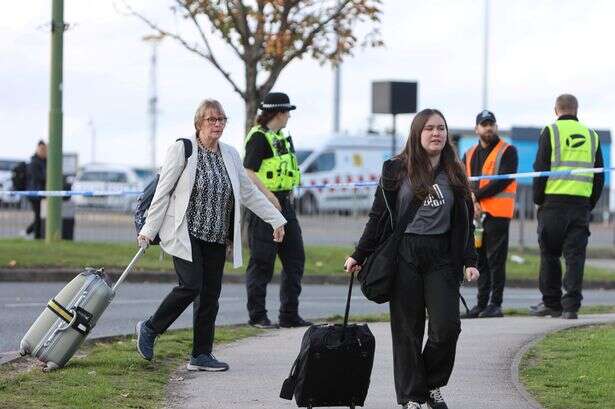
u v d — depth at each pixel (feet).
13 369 72.84
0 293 122.42
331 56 163.43
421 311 61.21
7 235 206.39
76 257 146.20
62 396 64.08
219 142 74.33
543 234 99.86
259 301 95.04
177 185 72.64
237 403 64.80
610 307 117.08
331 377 59.52
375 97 170.60
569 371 73.15
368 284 60.80
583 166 98.02
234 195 73.51
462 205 60.49
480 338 86.12
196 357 74.54
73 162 179.22
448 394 67.51
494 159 103.40
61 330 71.51
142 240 72.43
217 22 159.12
